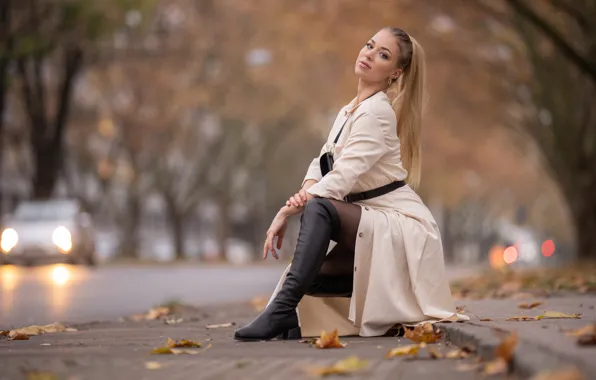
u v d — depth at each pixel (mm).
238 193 64312
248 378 4840
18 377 4965
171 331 8109
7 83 31719
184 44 41250
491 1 30406
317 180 7215
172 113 49156
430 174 59781
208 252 85312
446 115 37906
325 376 4867
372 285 6734
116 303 13594
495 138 51688
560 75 31062
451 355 5445
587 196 31906
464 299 12234
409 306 6816
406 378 4734
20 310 11961
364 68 7203
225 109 46969
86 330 8383
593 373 4148
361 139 6895
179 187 57000
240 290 18062
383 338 6652
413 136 7281
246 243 85000
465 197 74625
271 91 44344
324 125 59938
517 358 4676
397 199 7047
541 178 68312
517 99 35812
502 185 71750
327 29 30516
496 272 24641
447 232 82125
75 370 5188
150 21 36656
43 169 36969
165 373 5051
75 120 49219
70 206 29391
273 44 38656
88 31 32250
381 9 29672
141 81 47094
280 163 66812
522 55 32969
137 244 55375
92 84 47469
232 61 42469
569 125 31609
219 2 41938
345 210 6781
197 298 15484
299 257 6684
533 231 101625
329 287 6941
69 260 28391
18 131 45250
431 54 32469
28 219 28688
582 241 32250
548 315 7234
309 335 6887
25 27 32188
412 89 7262
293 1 30562
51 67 44031
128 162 53500
